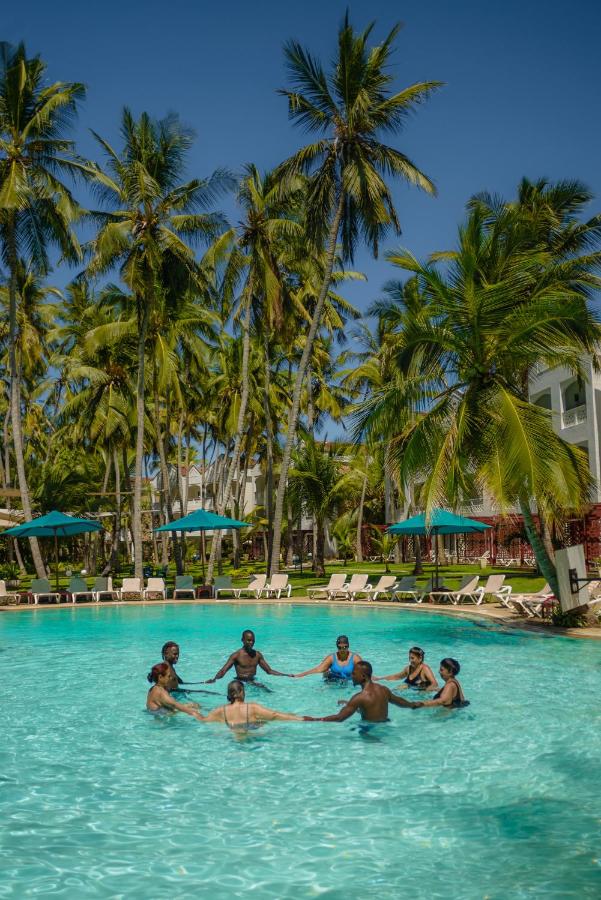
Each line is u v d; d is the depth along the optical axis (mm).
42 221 28812
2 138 28359
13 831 5488
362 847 5176
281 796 6176
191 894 4516
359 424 16969
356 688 10398
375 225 25609
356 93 24484
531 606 18188
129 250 28484
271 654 13914
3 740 8016
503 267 16141
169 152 28891
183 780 6602
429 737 7934
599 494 32531
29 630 18781
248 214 28828
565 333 14938
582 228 21406
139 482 28156
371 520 56812
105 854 5090
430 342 16016
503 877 4719
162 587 26656
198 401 42875
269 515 37562
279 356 42781
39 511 40562
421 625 18156
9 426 54438
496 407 15172
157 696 9344
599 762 7039
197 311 36156
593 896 4457
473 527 23500
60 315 45531
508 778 6590
